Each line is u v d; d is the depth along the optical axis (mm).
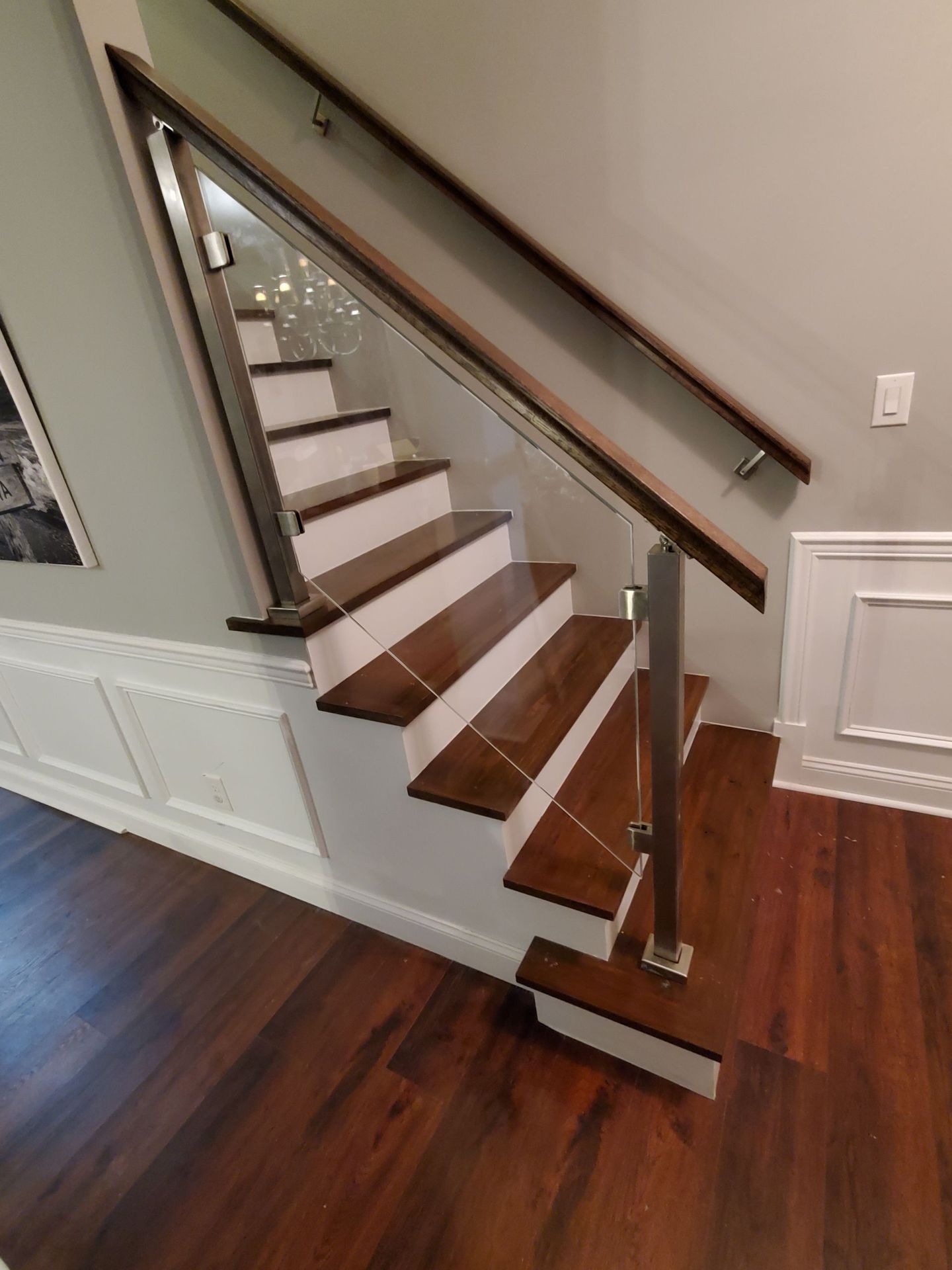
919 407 1381
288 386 1143
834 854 1644
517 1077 1245
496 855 1260
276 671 1356
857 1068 1180
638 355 1550
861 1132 1085
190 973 1577
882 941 1407
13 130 1059
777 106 1265
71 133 1011
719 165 1342
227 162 955
